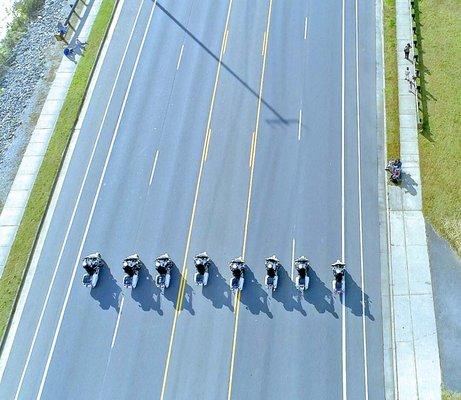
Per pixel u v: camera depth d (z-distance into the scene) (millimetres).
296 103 37562
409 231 31641
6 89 42000
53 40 44594
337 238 31438
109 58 41500
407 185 33406
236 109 37406
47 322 29516
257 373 27094
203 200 33312
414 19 41875
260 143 35594
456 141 35031
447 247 30938
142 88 39250
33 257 32031
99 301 30000
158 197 33656
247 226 32062
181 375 27266
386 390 26391
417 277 29922
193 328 28703
